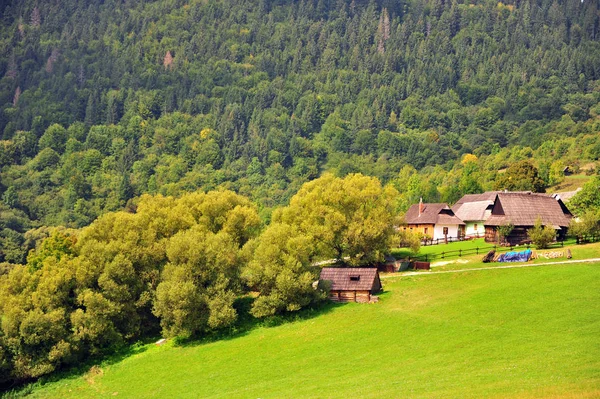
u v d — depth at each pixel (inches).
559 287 3316.9
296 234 4047.7
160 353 3609.7
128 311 3885.3
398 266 4308.6
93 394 3223.4
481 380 2390.5
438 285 3818.9
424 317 3344.0
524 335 2839.6
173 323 3754.9
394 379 2591.0
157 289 3786.9
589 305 3016.7
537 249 4338.1
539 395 2140.7
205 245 3954.2
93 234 4352.9
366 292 3789.4
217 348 3508.9
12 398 3348.9
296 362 3095.5
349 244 4296.3
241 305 4045.3
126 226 4254.4
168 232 4397.1
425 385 2434.8
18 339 3518.7
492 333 2938.0
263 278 3782.0
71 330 3718.0
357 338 3245.6
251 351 3361.2
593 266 3575.3
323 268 4003.4
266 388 2800.2
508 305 3238.2
